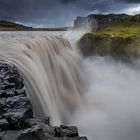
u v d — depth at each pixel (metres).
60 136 16.88
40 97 26.64
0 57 27.34
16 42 33.97
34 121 17.86
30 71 28.33
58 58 40.00
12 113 17.58
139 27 96.12
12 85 21.00
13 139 15.29
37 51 34.69
